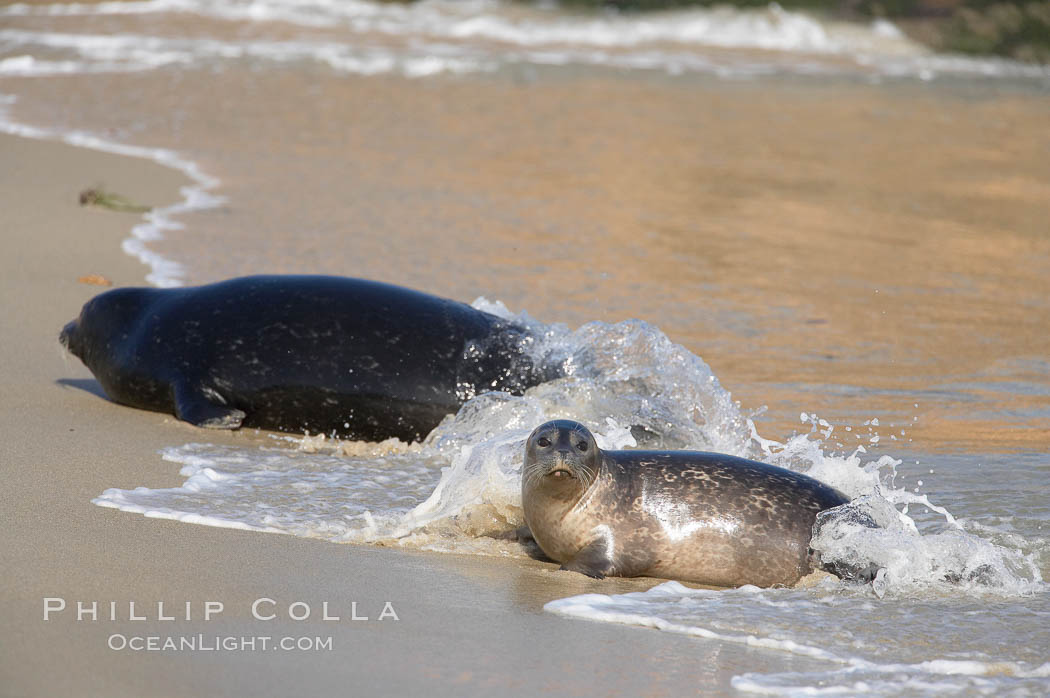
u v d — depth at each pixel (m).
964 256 51.91
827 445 27.53
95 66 93.44
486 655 15.76
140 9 124.88
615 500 20.30
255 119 76.38
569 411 27.52
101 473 23.27
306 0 136.25
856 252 51.62
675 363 29.48
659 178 65.56
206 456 25.20
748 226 55.44
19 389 28.78
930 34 135.75
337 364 27.95
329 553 19.78
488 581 19.16
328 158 65.62
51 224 45.47
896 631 17.28
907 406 31.06
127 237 44.66
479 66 105.50
